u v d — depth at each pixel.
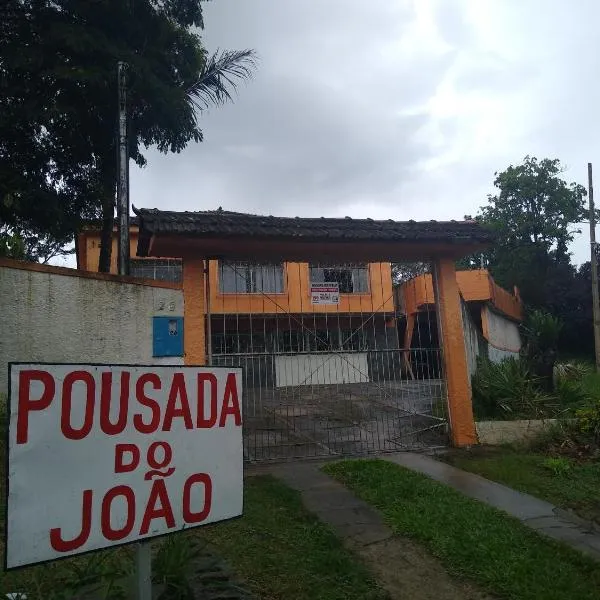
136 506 2.45
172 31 12.70
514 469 7.18
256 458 8.09
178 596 3.37
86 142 12.23
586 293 29.30
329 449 8.70
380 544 4.82
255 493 6.14
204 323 8.00
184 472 2.64
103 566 3.66
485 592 3.94
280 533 4.92
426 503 5.73
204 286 8.05
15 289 6.66
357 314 16.73
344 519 5.40
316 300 9.98
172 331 7.80
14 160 11.79
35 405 2.20
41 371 2.23
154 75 11.73
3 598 3.24
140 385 2.53
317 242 8.07
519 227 30.97
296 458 8.03
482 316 16.02
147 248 8.32
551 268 30.97
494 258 32.44
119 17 11.80
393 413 11.27
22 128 11.42
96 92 11.30
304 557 4.40
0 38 11.22
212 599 3.48
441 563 4.42
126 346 7.43
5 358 6.49
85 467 2.31
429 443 8.86
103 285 7.36
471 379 10.22
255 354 8.12
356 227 8.50
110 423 2.41
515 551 4.54
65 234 12.66
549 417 9.38
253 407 10.48
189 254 7.95
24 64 10.62
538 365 10.64
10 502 2.10
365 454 8.26
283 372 11.65
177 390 2.67
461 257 9.23
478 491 6.32
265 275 16.22
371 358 11.79
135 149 12.99
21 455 2.14
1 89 10.88
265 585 3.90
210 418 2.78
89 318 7.18
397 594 3.92
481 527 5.03
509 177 31.56
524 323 21.86
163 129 12.75
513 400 9.59
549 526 5.21
